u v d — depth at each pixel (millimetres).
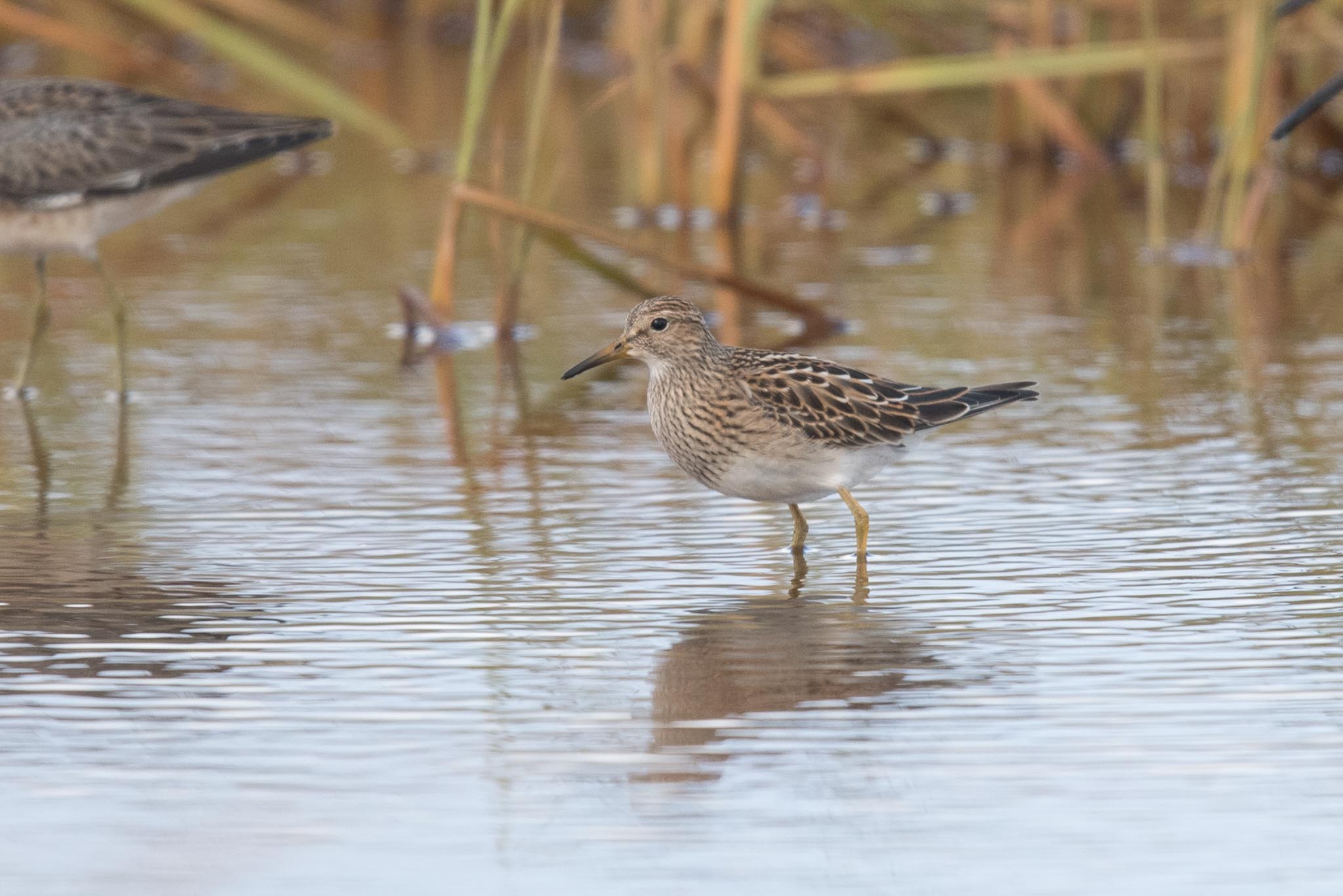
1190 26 25703
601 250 21469
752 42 22969
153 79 29000
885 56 30688
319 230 22266
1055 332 17578
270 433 14406
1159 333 17578
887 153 28219
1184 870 7168
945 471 13281
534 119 17547
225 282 19688
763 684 9141
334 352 17031
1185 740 8367
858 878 7113
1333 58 26000
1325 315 18344
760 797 7855
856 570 11062
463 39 35781
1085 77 27156
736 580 10875
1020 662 9414
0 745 8391
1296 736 8398
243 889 7059
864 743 8414
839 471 11375
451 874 7195
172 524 12000
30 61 29875
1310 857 7262
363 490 12828
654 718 8719
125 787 7965
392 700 8953
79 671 9344
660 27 23656
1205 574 10820
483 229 22406
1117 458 13523
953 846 7395
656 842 7453
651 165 23234
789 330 17688
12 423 14656
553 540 11695
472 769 8148
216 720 8695
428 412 15094
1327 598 10344
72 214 15453
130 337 17531
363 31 35812
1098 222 23359
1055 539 11578
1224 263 20922
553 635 9898
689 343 11625
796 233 22594
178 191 15914
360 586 10734
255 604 10398
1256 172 22828
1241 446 13750
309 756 8289
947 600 10445
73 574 10938
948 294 19266
